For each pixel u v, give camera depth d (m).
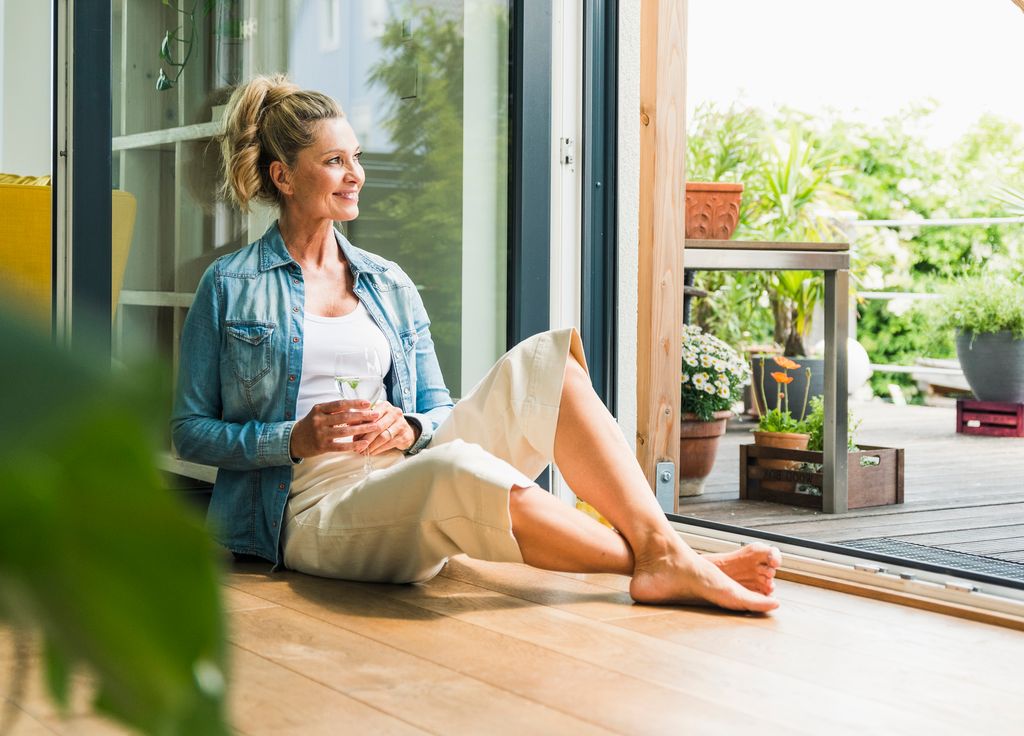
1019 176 8.08
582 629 1.91
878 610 2.15
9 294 0.20
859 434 5.60
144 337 2.50
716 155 6.66
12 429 0.19
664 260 3.10
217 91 2.60
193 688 0.20
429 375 2.58
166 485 0.21
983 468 4.53
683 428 3.82
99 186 2.38
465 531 2.06
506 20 2.97
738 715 1.49
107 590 0.20
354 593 2.16
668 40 3.08
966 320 5.78
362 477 2.29
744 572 2.12
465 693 1.56
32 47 2.32
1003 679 1.71
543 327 2.99
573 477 2.16
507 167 2.99
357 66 2.78
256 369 2.36
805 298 6.10
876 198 8.40
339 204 2.42
